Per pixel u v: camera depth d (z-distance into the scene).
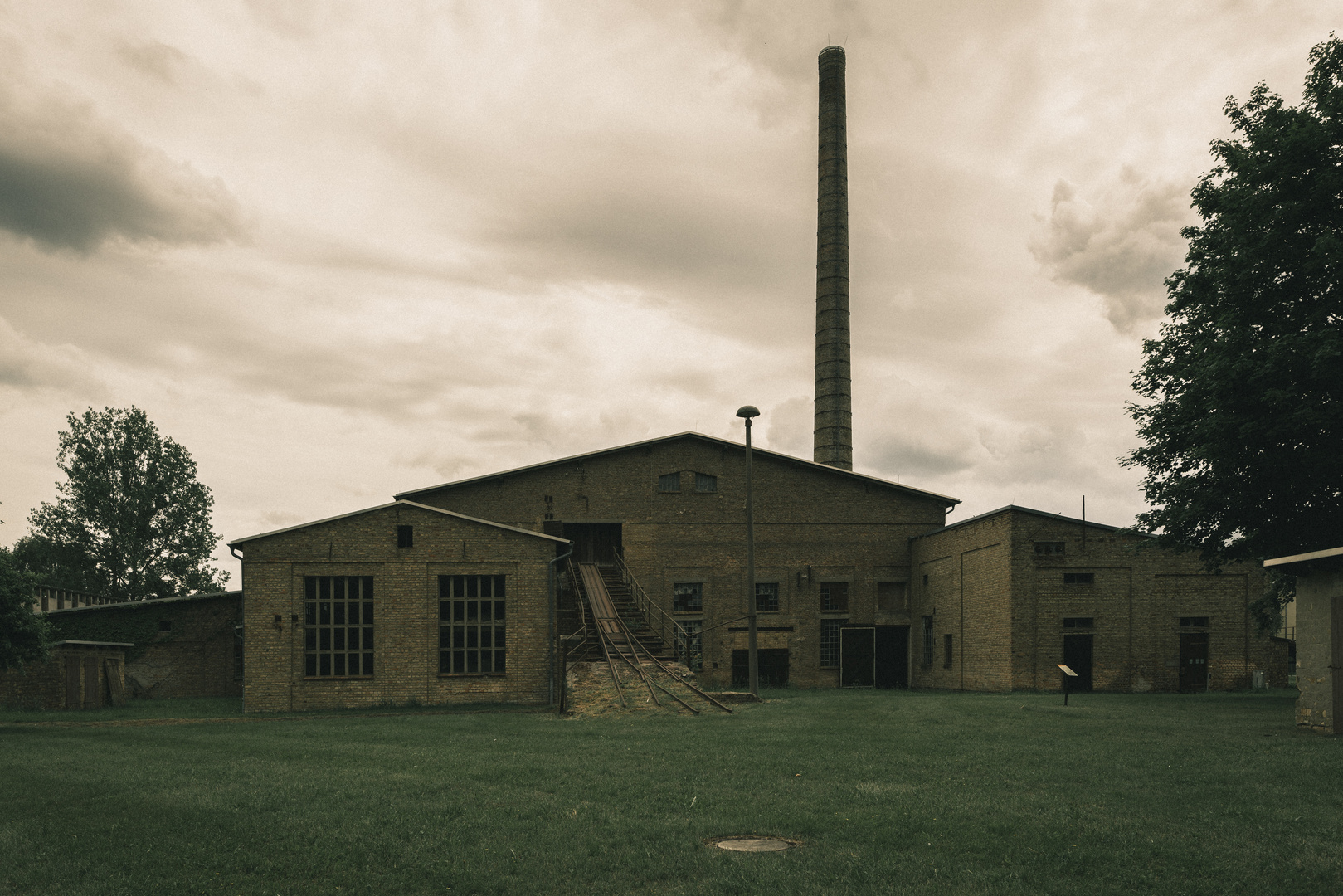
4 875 7.02
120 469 55.47
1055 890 6.14
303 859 7.29
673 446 41.44
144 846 7.80
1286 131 22.62
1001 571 32.00
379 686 27.78
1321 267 21.62
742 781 10.38
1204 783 9.70
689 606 40.53
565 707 22.02
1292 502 22.81
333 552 28.17
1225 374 21.78
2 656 20.59
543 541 28.91
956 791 9.48
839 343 56.44
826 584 41.12
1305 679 14.98
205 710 28.09
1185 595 31.77
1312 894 6.01
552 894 6.37
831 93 59.31
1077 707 20.44
